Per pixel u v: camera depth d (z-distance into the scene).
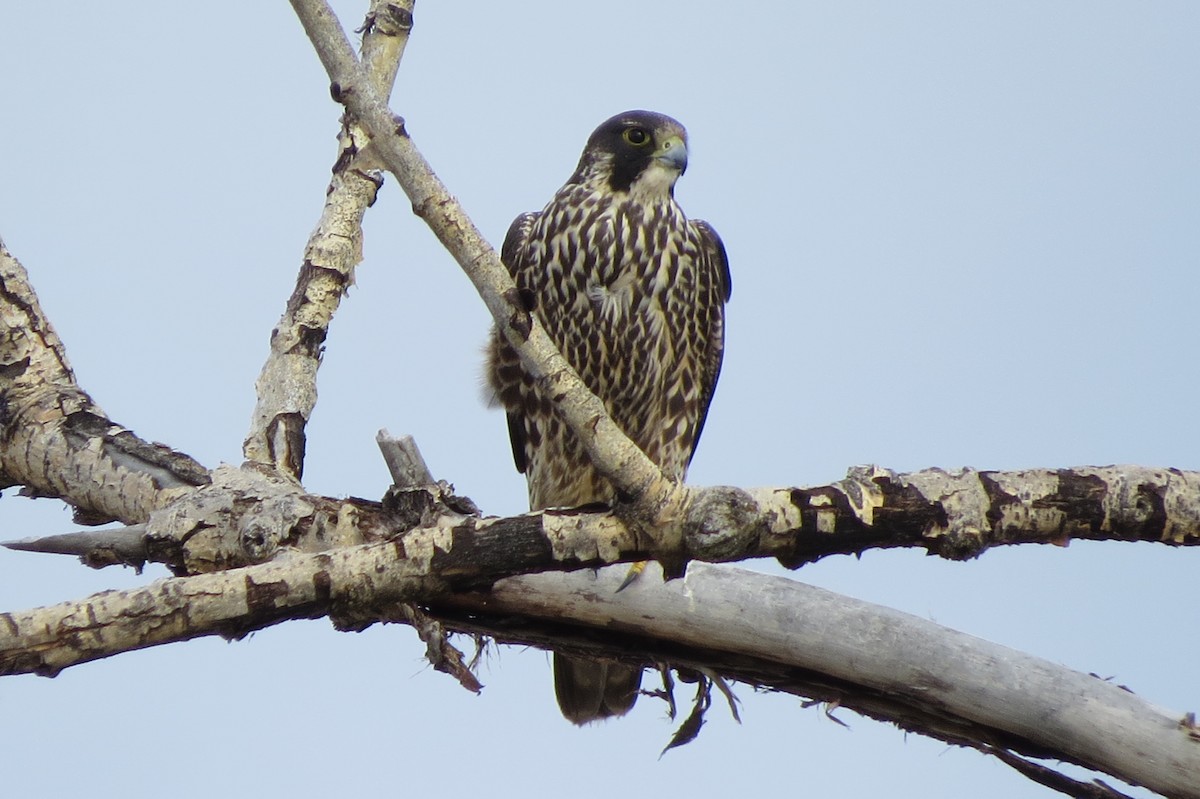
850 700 8.10
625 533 7.44
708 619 8.01
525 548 7.41
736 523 7.34
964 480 7.60
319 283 9.30
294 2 6.89
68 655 6.74
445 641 7.55
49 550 7.91
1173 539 7.63
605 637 8.34
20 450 8.91
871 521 7.50
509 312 7.11
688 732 8.38
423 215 7.09
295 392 9.06
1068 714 7.36
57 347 9.22
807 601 7.87
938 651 7.62
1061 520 7.59
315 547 7.88
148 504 8.43
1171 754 7.16
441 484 7.75
